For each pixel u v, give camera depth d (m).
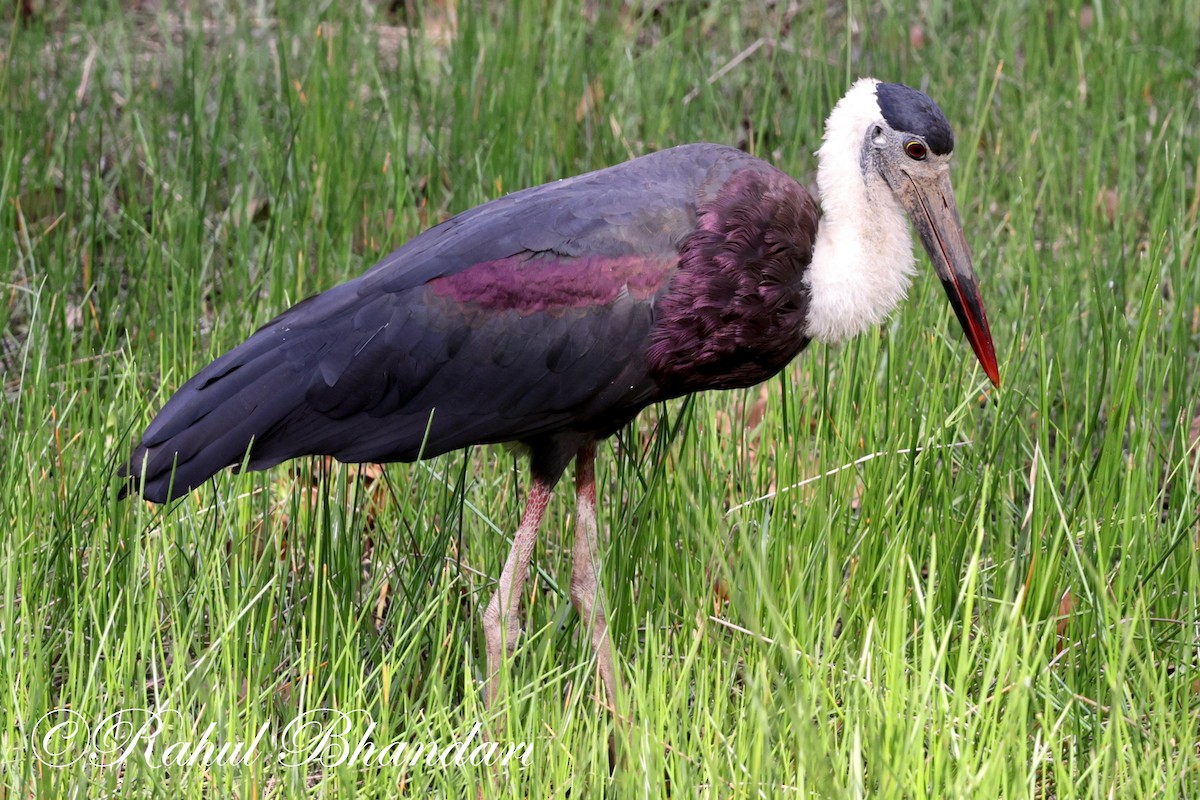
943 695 6.34
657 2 15.38
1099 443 9.30
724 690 6.88
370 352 7.73
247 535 8.11
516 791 6.41
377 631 8.15
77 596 7.29
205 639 7.98
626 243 7.75
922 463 8.09
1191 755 6.59
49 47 14.52
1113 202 11.95
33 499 7.92
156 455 7.58
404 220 11.01
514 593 7.81
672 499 8.23
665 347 7.85
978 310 8.48
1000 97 13.48
